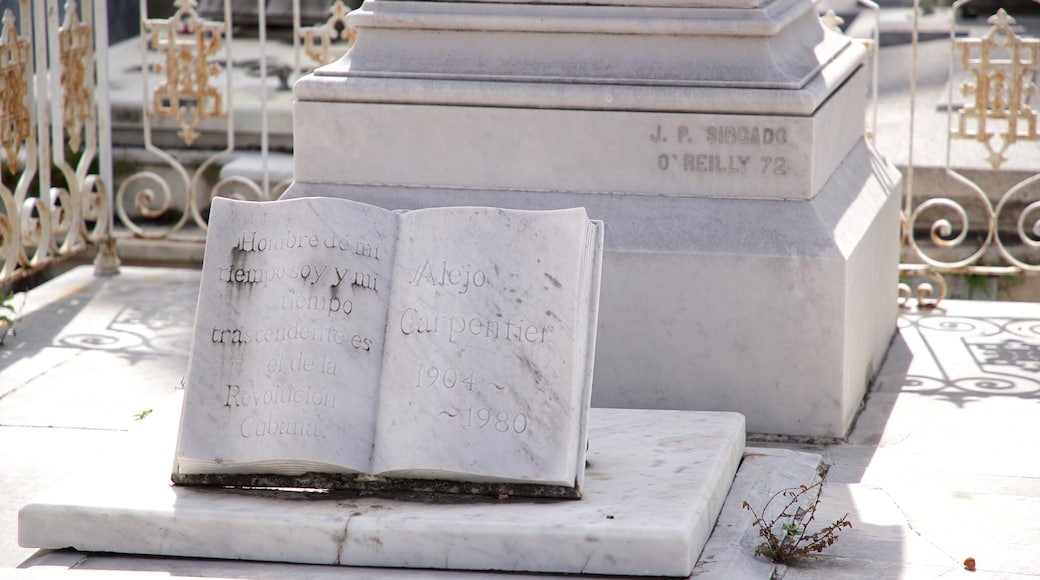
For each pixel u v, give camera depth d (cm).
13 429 573
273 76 1165
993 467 524
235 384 457
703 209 567
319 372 451
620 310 567
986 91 741
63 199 785
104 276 821
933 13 1561
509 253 456
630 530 411
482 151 587
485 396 445
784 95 552
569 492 441
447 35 595
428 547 421
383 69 596
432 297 456
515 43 588
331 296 459
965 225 759
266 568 426
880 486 501
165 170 1035
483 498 445
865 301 598
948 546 443
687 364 566
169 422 533
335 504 441
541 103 575
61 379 641
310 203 468
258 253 467
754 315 556
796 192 562
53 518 440
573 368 443
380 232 468
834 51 639
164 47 814
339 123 597
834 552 438
